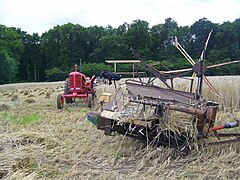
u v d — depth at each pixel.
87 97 10.80
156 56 53.69
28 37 79.81
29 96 16.91
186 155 4.84
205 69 5.52
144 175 4.16
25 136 5.80
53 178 4.02
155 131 5.01
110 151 5.11
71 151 5.14
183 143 4.88
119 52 58.44
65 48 74.56
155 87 5.73
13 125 7.27
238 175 4.19
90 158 4.85
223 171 4.24
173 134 4.89
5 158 4.39
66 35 75.38
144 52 52.62
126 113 4.88
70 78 11.15
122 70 25.39
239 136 4.97
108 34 71.50
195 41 58.28
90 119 5.40
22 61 78.69
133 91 5.50
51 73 67.38
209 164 4.52
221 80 10.80
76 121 7.81
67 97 10.88
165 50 53.75
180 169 4.39
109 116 5.00
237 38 51.12
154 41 56.84
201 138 4.98
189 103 4.95
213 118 4.78
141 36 56.84
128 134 5.24
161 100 4.96
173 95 5.43
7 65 62.38
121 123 4.89
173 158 4.81
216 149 5.09
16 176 3.76
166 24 71.81
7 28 74.56
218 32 52.53
